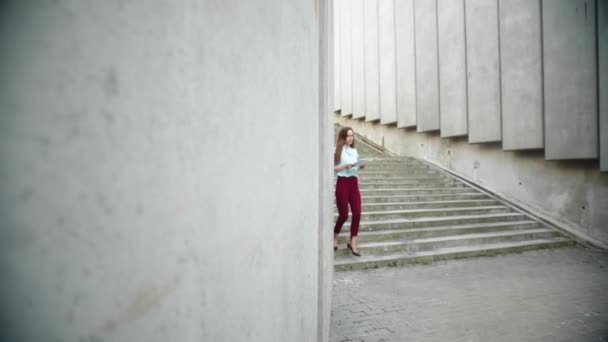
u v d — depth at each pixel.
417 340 3.38
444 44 11.77
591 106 7.88
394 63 14.48
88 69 0.29
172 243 0.42
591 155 7.88
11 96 0.22
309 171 1.51
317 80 1.92
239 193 0.64
